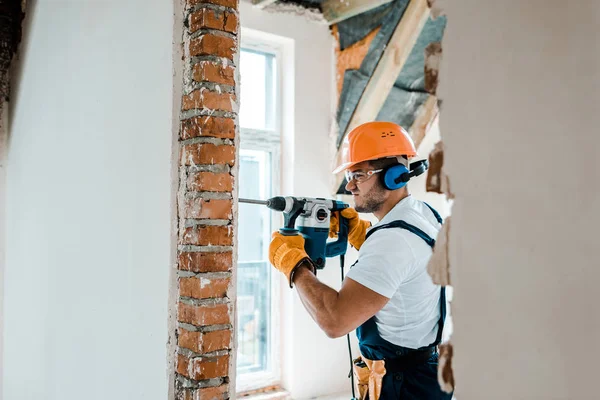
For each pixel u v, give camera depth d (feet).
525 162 1.82
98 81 5.41
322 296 4.43
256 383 9.45
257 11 9.16
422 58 8.42
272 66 9.82
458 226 2.07
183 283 4.02
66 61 6.26
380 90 9.06
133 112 4.66
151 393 4.18
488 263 1.94
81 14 5.90
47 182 6.68
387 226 4.68
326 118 10.00
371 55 9.14
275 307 9.73
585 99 1.65
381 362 4.92
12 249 7.90
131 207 4.62
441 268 2.14
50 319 6.35
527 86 1.82
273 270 9.76
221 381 4.01
